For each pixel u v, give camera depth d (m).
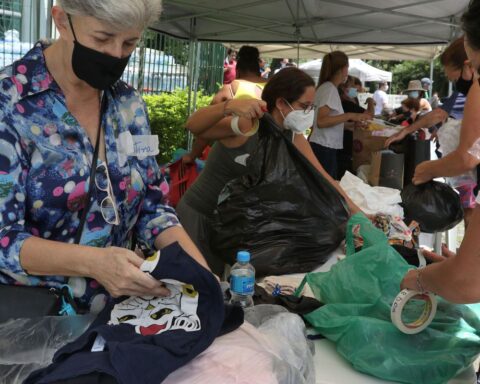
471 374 1.31
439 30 5.93
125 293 1.00
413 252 2.00
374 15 5.67
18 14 4.11
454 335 1.32
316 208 1.94
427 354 1.26
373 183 3.21
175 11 6.09
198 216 2.29
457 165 2.19
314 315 1.43
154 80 8.35
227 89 3.78
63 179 1.08
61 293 1.11
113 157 1.17
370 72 13.03
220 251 1.98
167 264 0.97
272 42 6.82
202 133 2.14
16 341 1.02
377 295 1.39
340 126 4.55
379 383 1.23
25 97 1.06
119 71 1.08
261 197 1.93
